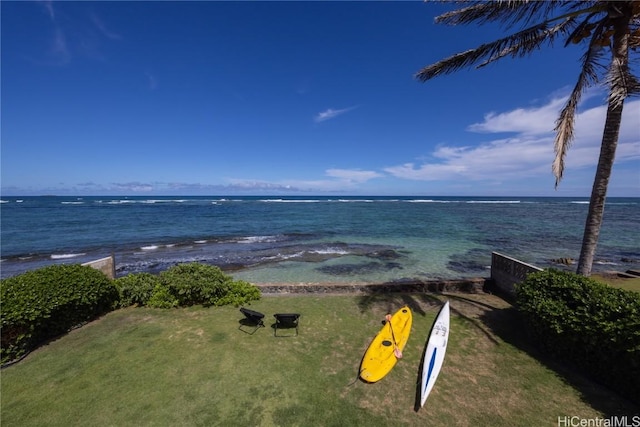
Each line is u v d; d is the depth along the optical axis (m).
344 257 20.47
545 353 6.41
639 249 22.66
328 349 6.70
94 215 50.50
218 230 34.53
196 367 5.91
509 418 4.59
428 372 5.57
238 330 7.56
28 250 22.66
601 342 5.21
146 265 18.23
